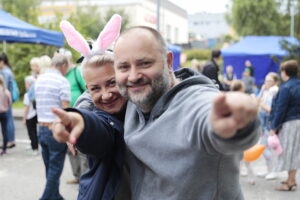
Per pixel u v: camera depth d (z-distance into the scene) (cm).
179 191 110
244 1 2398
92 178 131
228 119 76
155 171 113
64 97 375
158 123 113
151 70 112
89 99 156
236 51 1427
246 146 84
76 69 404
